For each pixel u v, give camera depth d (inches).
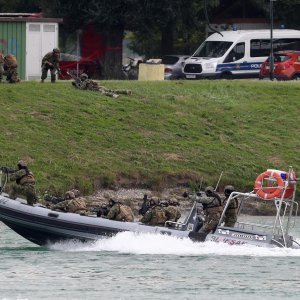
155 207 4913.9
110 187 6761.8
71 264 4623.5
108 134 7317.9
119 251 4864.7
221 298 4072.3
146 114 7667.3
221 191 6963.6
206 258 4731.8
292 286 4254.4
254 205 6614.2
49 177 6653.5
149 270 4500.5
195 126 7662.4
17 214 4982.8
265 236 4805.6
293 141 7711.6
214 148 7391.7
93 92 7824.8
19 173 5073.8
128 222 4911.4
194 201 4874.5
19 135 7096.5
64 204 5012.3
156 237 4845.0
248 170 7190.0
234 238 4813.0
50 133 7190.0
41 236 4985.2
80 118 7431.1
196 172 7017.7
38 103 7514.8
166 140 7391.7
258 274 4439.0
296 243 4879.4
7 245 5172.2
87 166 6855.3
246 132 7736.2
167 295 4106.8
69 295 4089.6
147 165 7017.7
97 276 4399.6
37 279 4340.6
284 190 4753.9
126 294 4116.6
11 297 4045.3
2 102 7460.6
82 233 4909.0
